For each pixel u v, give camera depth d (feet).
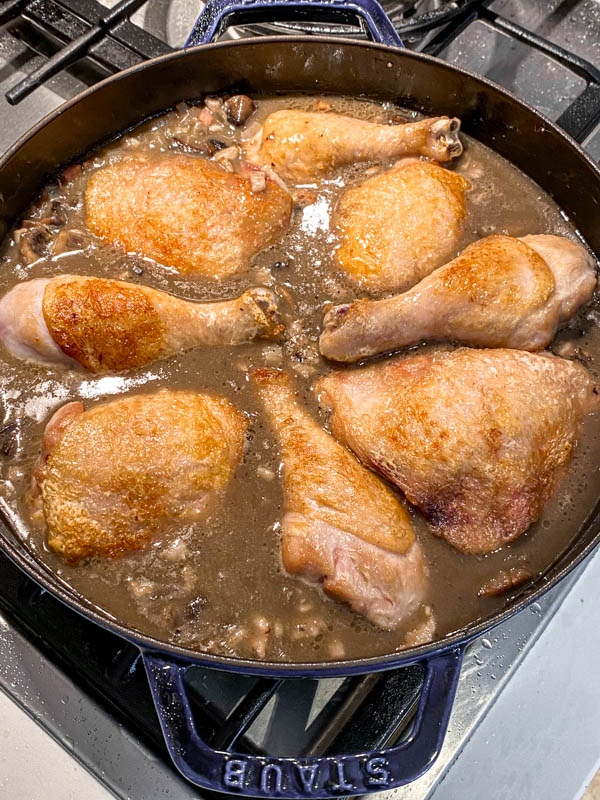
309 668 0.81
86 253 1.17
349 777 0.83
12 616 0.99
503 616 0.85
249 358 1.10
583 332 1.14
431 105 1.28
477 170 1.27
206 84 1.28
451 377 1.00
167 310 1.06
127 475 0.95
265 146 1.24
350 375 1.07
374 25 1.21
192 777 0.82
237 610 0.97
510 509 0.98
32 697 0.96
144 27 1.43
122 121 1.27
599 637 1.05
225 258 1.14
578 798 0.99
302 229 1.20
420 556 0.99
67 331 1.03
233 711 0.96
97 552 0.96
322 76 1.28
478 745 0.99
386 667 0.83
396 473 0.99
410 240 1.12
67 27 1.37
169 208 1.13
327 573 0.95
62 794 0.94
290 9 1.21
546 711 1.01
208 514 0.99
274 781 0.83
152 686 0.84
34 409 1.07
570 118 1.28
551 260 1.09
